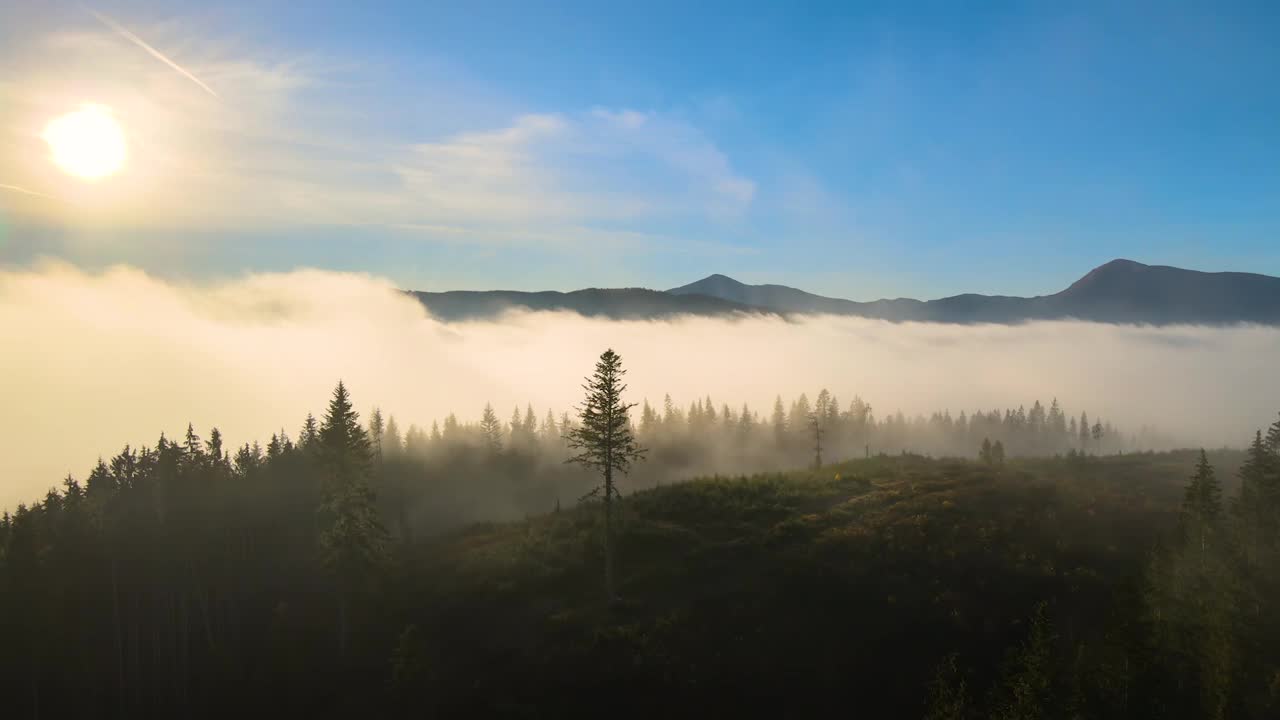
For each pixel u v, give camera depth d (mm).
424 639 45531
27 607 51156
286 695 45531
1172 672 33844
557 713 37562
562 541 54969
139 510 68062
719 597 45125
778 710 37469
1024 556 46875
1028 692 31609
